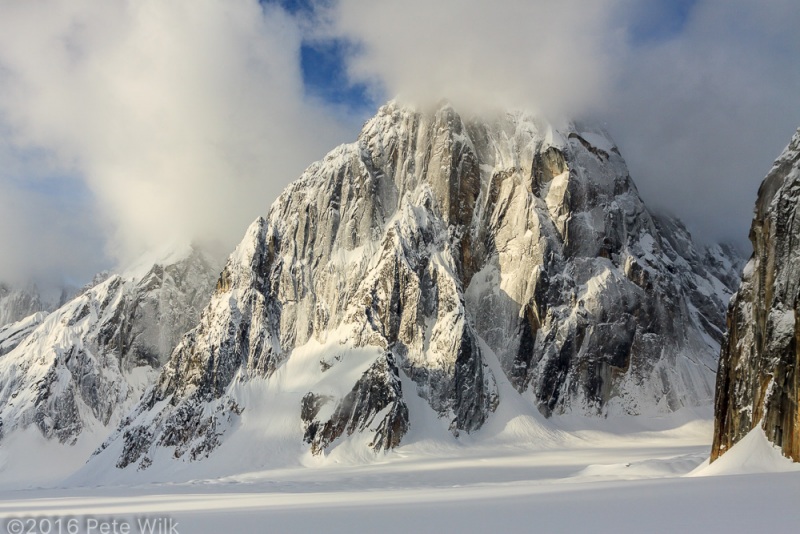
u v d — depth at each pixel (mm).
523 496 62688
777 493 48031
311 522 48969
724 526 36094
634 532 35719
